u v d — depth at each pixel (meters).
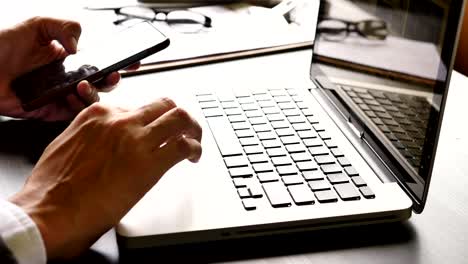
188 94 0.67
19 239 0.39
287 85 0.71
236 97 0.67
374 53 0.56
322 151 0.55
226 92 0.68
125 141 0.45
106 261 0.42
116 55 0.63
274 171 0.51
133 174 0.44
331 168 0.52
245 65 0.78
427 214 0.49
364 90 0.58
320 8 0.70
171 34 0.87
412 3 0.49
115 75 0.64
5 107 0.62
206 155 0.53
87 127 0.46
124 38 0.68
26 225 0.40
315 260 0.43
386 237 0.46
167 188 0.48
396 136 0.51
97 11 0.96
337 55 0.65
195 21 0.92
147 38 0.66
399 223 0.48
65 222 0.41
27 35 0.66
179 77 0.74
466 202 0.51
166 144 0.46
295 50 0.84
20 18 0.98
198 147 0.49
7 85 0.63
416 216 0.49
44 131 0.60
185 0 0.99
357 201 0.47
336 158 0.54
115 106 0.50
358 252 0.44
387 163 0.53
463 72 0.92
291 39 0.86
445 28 0.44
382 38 0.54
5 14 1.00
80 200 0.42
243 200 0.46
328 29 0.68
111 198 0.43
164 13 0.95
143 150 0.44
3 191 0.50
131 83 0.72
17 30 0.65
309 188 0.48
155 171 0.45
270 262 0.43
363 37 0.59
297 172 0.51
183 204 0.46
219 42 0.84
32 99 0.57
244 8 0.98
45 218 0.41
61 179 0.44
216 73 0.75
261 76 0.74
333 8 0.66
